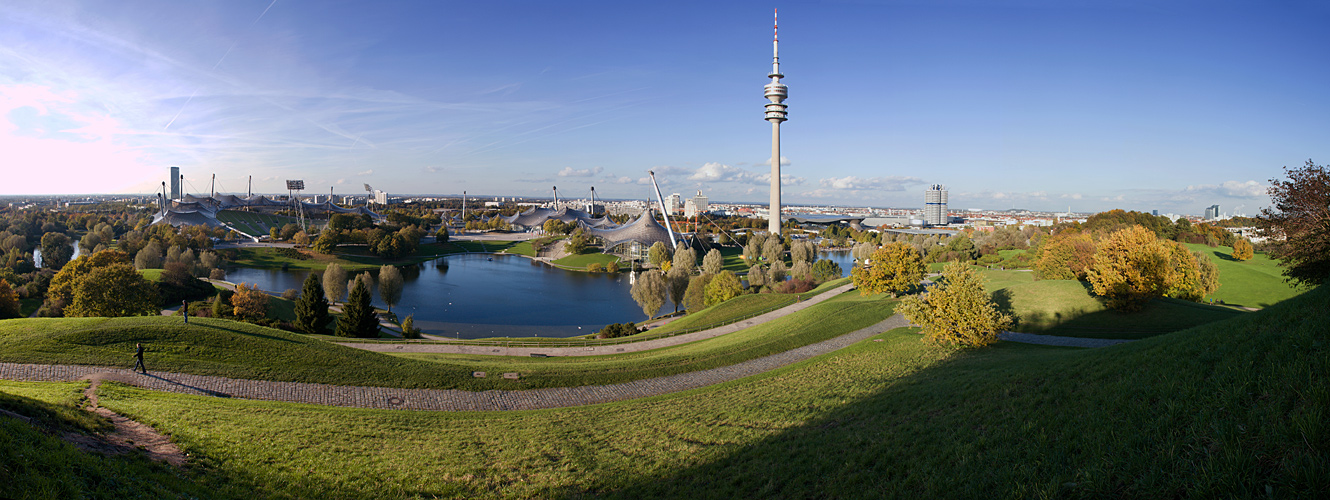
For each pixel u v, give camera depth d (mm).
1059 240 79250
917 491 14891
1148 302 53781
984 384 23594
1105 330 50000
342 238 173500
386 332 73938
